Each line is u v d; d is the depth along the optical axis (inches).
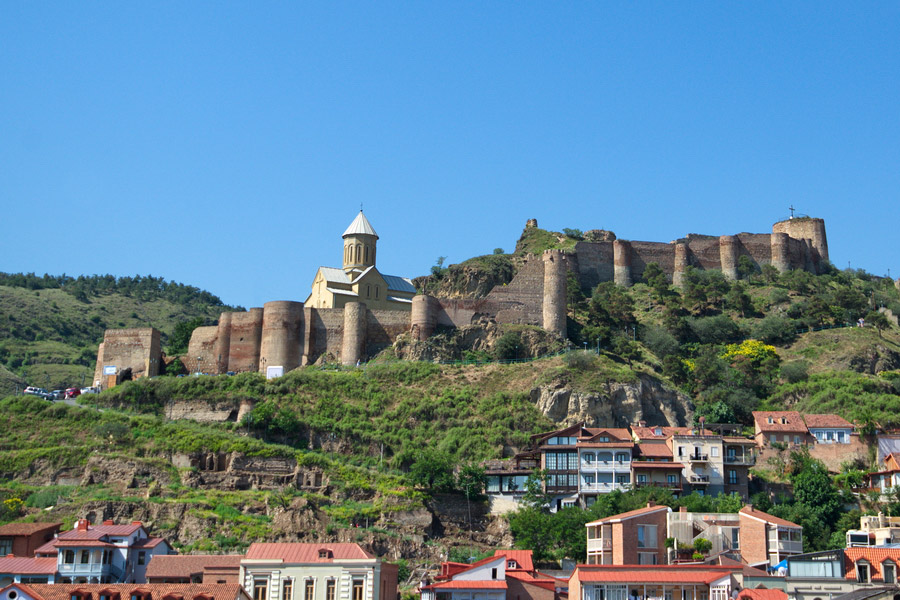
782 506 4586.6
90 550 3718.0
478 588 3282.5
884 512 4554.6
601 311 7342.5
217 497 5009.8
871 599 2746.1
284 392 6063.0
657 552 3772.1
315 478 5241.1
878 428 5516.7
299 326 6624.0
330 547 3417.8
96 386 6619.1
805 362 6879.9
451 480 5073.8
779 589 3115.2
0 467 5413.4
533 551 4269.2
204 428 5767.7
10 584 3075.8
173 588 3139.8
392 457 5580.7
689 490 4945.9
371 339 6732.3
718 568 3230.8
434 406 5851.4
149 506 4884.4
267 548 3408.0
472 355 6555.1
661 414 5994.1
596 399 5787.4
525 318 6875.0
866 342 7047.2
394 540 4601.4
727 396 6259.8
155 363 6702.8
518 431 5625.0
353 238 7460.6
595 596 3171.8
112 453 5423.2
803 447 5393.7
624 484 4901.6
